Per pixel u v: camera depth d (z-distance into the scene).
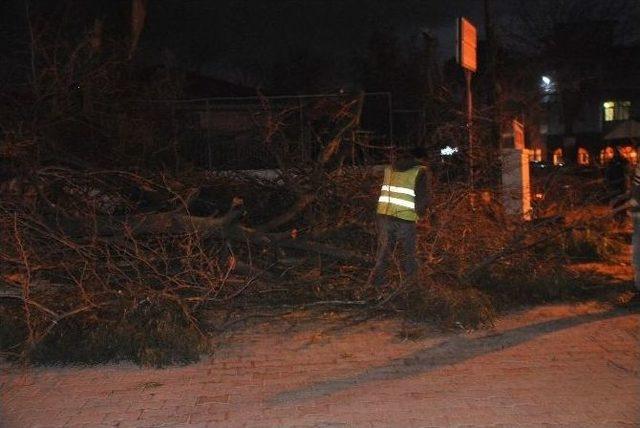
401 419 4.79
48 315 6.44
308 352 6.37
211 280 7.08
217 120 13.31
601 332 6.77
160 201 9.22
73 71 9.32
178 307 6.80
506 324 7.13
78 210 8.10
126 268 7.39
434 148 10.11
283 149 9.49
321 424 4.74
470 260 8.32
